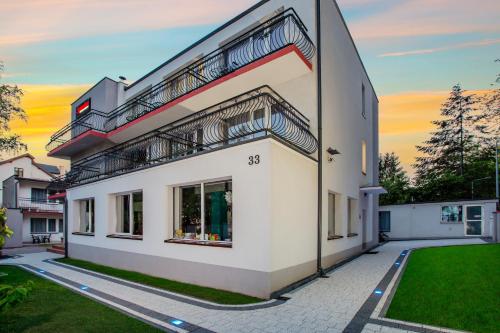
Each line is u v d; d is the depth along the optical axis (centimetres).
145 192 928
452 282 651
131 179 996
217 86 916
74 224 1380
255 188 628
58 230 2892
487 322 433
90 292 675
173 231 856
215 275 687
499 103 2134
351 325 445
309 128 859
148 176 920
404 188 2858
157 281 782
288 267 661
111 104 1616
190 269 749
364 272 835
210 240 752
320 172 841
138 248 936
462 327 421
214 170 716
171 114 1109
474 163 2942
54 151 1708
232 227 662
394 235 2048
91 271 974
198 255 731
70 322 474
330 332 423
